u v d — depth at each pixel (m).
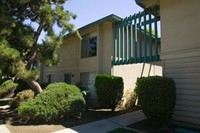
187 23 8.97
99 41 15.25
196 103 8.41
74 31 13.72
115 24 14.34
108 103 12.20
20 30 11.79
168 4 9.82
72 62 18.94
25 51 13.14
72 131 8.54
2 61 10.20
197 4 8.71
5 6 11.84
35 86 13.12
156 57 11.04
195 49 8.56
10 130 8.88
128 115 11.25
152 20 11.37
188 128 8.45
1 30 10.68
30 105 9.96
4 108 14.65
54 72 22.03
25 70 11.29
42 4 12.68
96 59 15.42
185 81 8.86
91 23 15.30
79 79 17.45
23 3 12.50
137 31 12.78
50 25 12.99
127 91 14.17
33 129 8.94
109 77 12.34
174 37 9.39
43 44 13.11
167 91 8.27
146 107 8.55
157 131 8.14
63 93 10.51
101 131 8.43
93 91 14.77
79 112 10.65
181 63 9.07
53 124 9.71
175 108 9.11
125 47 13.34
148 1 10.45
